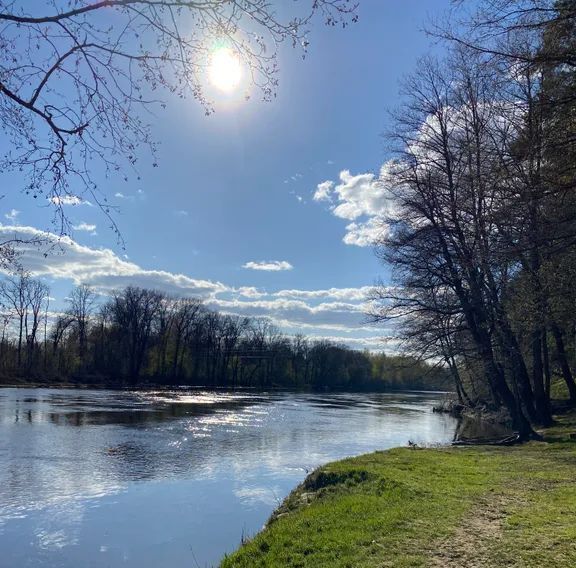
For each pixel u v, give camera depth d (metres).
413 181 21.66
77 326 80.94
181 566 10.25
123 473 18.06
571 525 7.99
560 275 10.38
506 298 17.89
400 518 8.80
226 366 98.19
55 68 5.62
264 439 26.64
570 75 7.30
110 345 82.31
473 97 17.91
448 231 19.86
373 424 34.84
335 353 115.62
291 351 112.12
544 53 7.12
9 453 21.00
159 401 51.66
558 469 13.22
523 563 6.55
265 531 9.68
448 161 20.77
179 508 14.01
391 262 22.50
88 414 36.06
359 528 8.50
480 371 24.84
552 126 7.52
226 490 15.96
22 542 11.43
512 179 8.09
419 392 110.50
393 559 7.02
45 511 13.57
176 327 90.38
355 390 113.50
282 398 68.75
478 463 14.59
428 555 7.08
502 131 10.62
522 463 14.42
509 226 8.43
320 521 9.20
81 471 18.17
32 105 5.58
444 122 21.28
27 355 73.88
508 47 7.54
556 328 17.17
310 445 24.80
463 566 6.62
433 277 22.28
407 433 29.64
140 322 83.69
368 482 11.98
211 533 12.12
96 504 14.30
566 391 37.62
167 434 27.58
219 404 51.25
